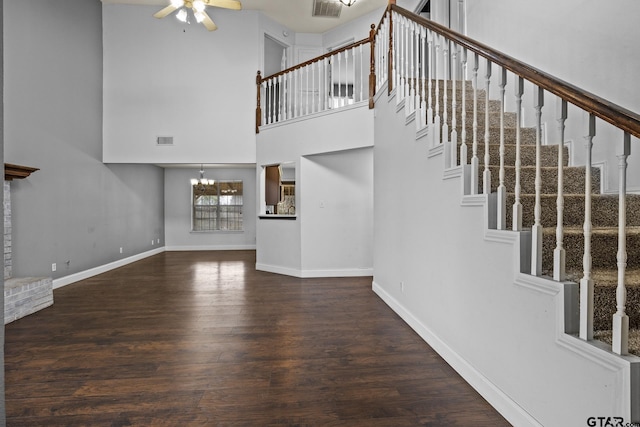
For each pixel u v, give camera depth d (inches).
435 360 103.0
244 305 161.8
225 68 256.2
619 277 51.8
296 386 88.2
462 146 91.4
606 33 98.8
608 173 98.8
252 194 385.7
